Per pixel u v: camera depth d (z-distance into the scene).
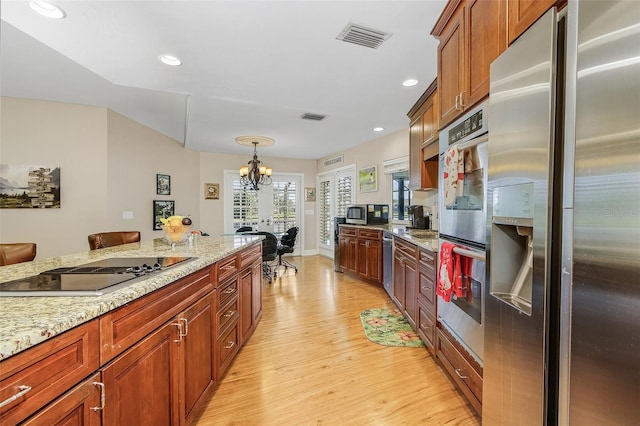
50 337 0.77
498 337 1.19
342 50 2.24
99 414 0.92
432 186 3.23
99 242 2.62
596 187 0.75
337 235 5.42
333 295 3.96
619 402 0.70
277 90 3.00
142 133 4.80
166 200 5.40
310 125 4.33
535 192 0.96
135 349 1.09
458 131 1.74
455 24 1.76
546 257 0.92
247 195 6.82
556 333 0.92
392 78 2.75
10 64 2.80
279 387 1.94
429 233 3.26
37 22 1.84
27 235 3.72
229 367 2.17
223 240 2.76
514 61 1.09
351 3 1.73
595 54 0.75
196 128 4.46
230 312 2.11
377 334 2.73
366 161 5.54
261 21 1.87
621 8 0.68
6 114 3.62
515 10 1.22
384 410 1.72
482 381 1.44
